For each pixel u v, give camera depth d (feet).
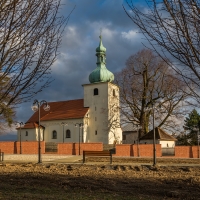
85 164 78.79
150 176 52.39
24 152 141.18
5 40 21.31
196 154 132.05
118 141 224.33
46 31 23.03
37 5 22.31
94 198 32.89
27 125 239.91
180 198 33.35
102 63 242.78
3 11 20.97
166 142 179.63
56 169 63.82
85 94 235.40
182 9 20.65
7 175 52.70
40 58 23.25
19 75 22.79
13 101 23.59
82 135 220.64
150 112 161.48
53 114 241.35
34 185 41.70
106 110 221.66
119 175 53.52
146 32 21.99
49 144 174.40
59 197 33.19
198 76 21.62
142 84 166.30
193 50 20.97
